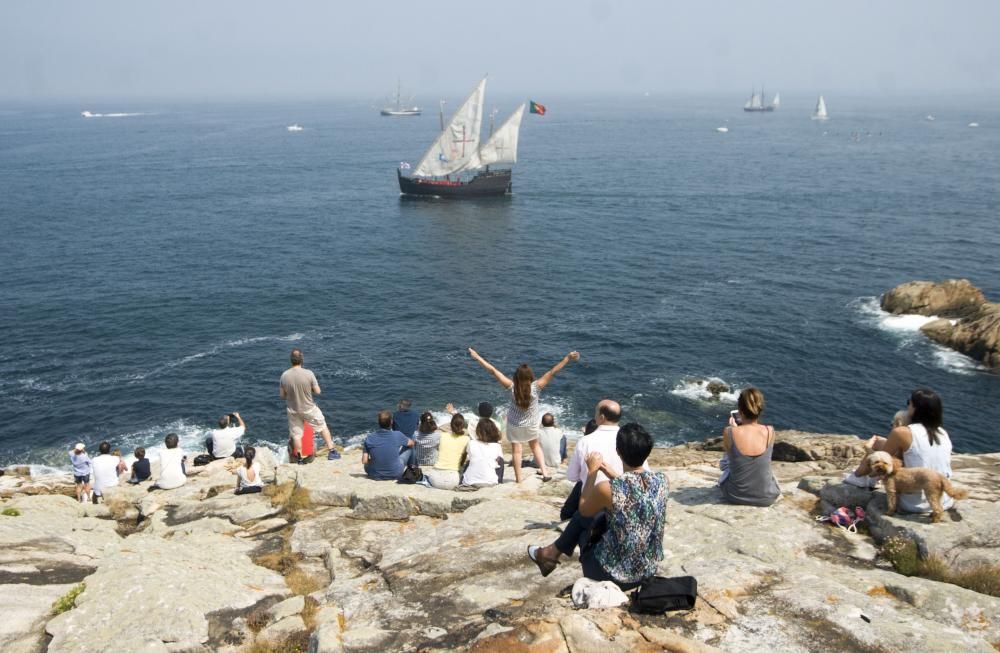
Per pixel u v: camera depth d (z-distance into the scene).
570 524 7.61
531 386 13.41
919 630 6.38
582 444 9.29
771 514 10.02
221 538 12.09
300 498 13.45
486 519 10.56
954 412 41.00
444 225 95.56
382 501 12.52
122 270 69.81
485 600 7.70
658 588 6.79
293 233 89.62
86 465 21.59
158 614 8.25
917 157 164.00
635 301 60.69
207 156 187.88
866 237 81.56
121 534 14.15
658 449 22.61
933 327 51.12
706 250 77.94
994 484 10.48
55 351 49.44
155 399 42.53
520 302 61.03
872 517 9.56
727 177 134.88
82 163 169.62
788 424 40.06
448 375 46.25
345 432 39.16
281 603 8.67
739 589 7.34
